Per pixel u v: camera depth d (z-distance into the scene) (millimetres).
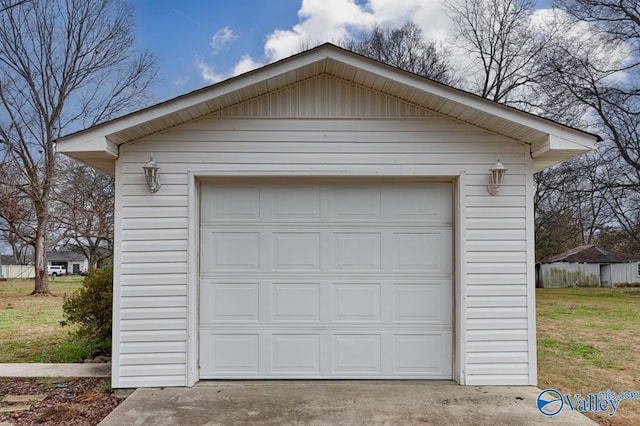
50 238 20250
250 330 4973
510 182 4949
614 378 5730
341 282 5031
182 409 4078
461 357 4816
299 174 4926
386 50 20797
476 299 4859
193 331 4797
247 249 5027
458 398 4391
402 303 5027
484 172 4953
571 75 16906
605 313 12109
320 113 4973
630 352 7246
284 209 5066
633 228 18625
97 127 4445
